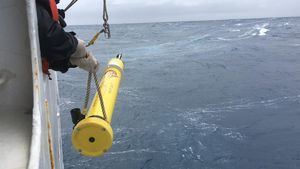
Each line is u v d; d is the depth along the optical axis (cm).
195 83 2659
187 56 3972
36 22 179
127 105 2050
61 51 207
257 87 2422
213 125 1678
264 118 1761
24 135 170
